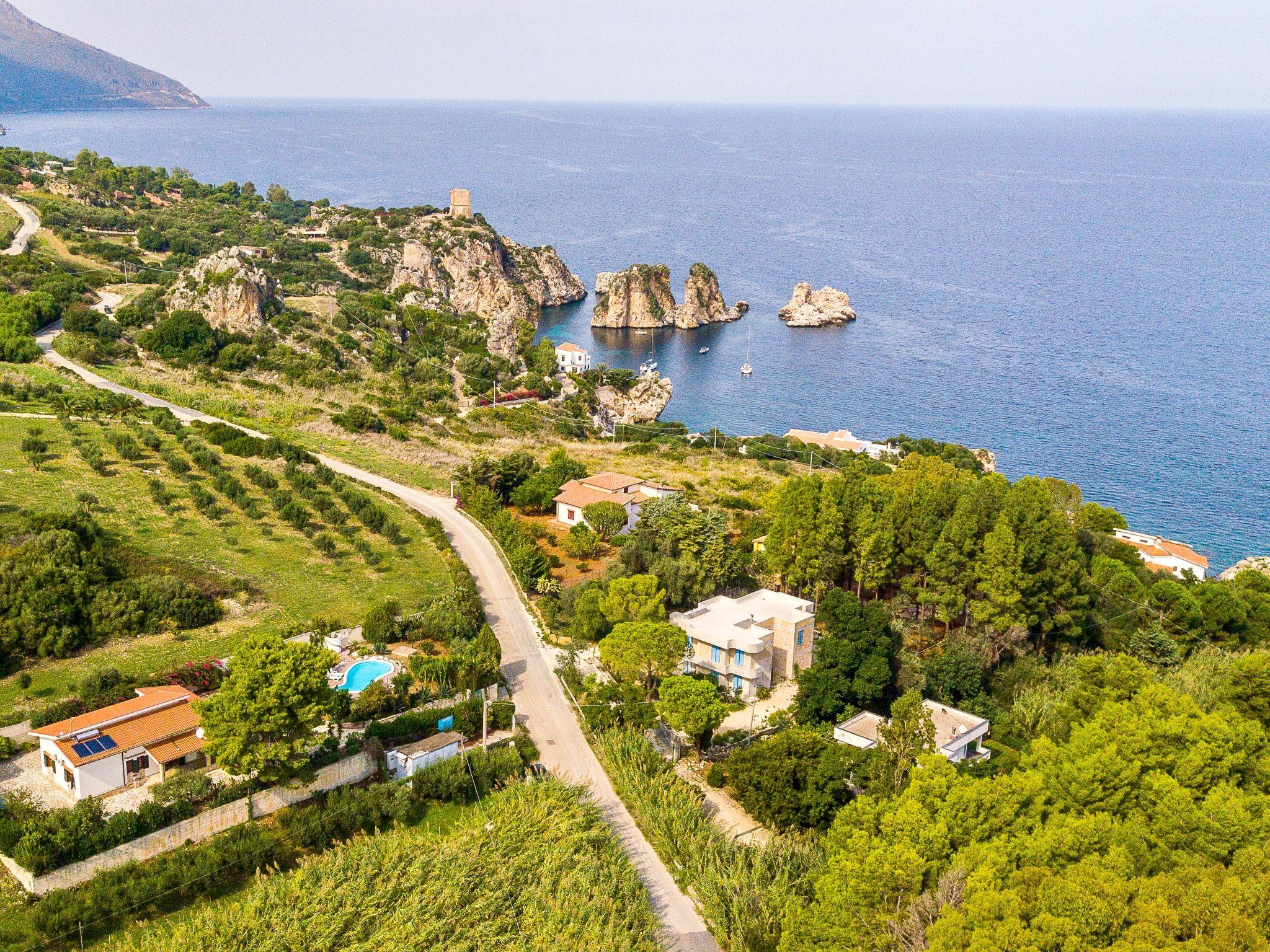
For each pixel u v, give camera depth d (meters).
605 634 91.44
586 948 53.00
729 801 73.44
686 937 58.25
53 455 105.75
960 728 79.88
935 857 54.41
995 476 124.06
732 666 87.56
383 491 118.31
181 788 59.97
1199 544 163.88
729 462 158.88
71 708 66.31
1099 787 60.56
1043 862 53.03
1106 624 102.62
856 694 83.62
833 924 51.75
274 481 110.00
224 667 73.69
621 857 62.81
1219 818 55.62
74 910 52.31
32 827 55.28
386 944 52.28
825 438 188.88
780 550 101.44
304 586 90.62
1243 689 79.94
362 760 67.94
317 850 60.94
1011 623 93.69
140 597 80.06
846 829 59.25
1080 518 122.81
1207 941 44.66
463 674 78.19
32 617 73.19
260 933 51.97
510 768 69.69
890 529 99.50
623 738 74.94
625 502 116.00
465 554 106.19
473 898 56.53
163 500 99.50
